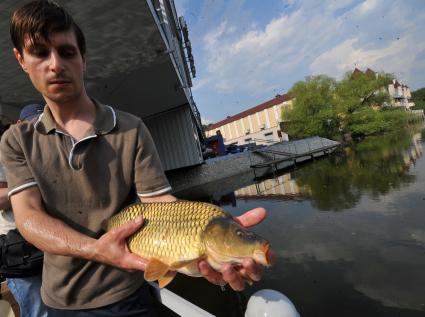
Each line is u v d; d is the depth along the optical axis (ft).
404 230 27.91
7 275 8.52
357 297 19.29
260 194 57.72
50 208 6.48
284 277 22.80
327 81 156.76
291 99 169.48
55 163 6.40
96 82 35.63
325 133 152.35
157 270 5.80
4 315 10.38
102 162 6.56
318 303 19.31
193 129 66.64
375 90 158.92
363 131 150.71
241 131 226.79
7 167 6.38
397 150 86.07
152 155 7.12
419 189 40.47
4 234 8.89
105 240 5.80
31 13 5.95
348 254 24.99
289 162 100.78
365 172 61.36
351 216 34.37
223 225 5.84
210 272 5.91
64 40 6.17
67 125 6.67
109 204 6.72
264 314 5.82
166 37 31.01
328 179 61.46
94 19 22.09
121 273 6.75
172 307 8.48
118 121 6.88
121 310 6.73
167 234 6.26
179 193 69.41
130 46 27.73
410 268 21.30
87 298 6.56
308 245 28.12
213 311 19.19
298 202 45.75
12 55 23.39
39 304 8.80
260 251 5.21
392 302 18.29
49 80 6.18
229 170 82.64
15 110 34.96
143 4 21.33
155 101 53.16
